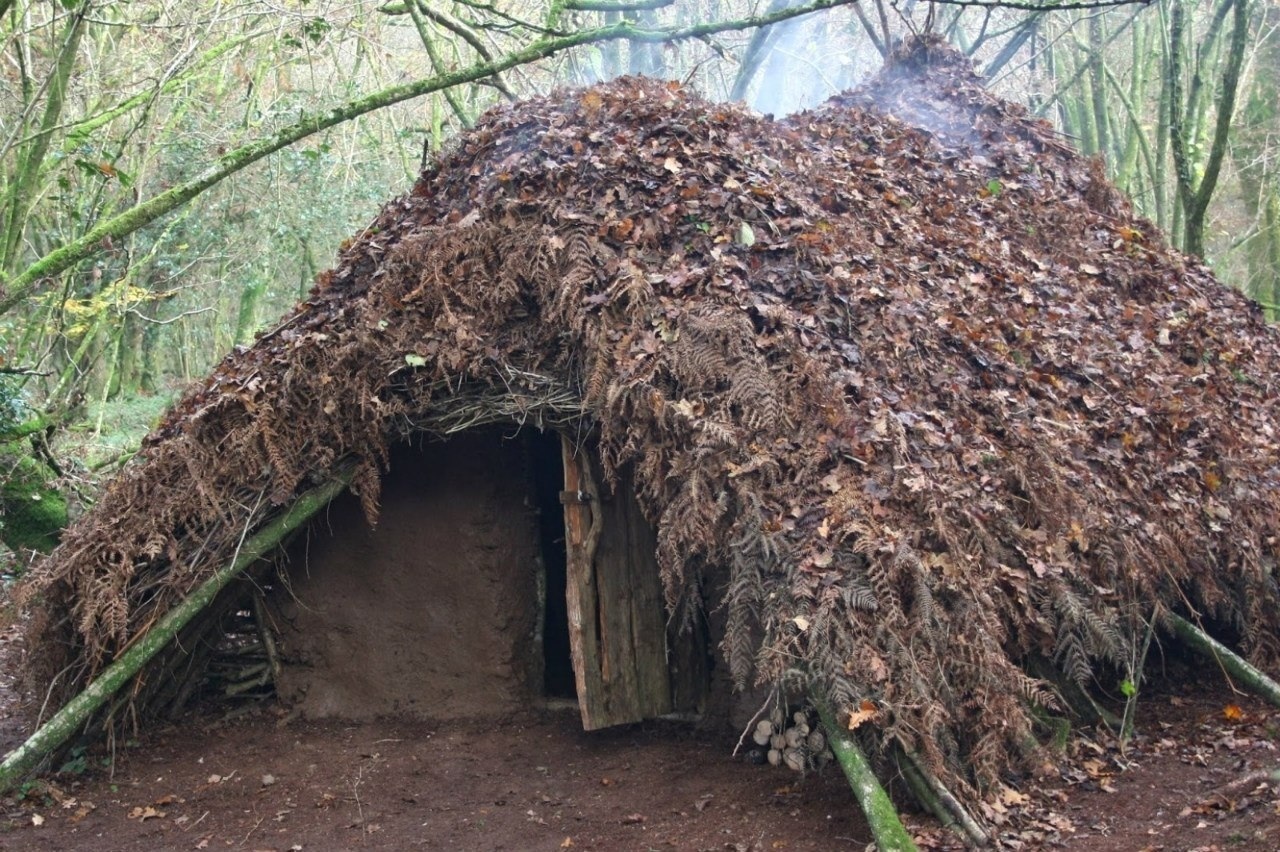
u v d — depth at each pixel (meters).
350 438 6.35
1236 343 8.48
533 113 7.18
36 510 10.09
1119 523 6.05
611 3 9.93
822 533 5.14
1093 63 18.30
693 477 5.43
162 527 6.23
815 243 6.33
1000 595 5.32
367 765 6.21
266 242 20.88
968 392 6.23
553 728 6.71
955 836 4.65
